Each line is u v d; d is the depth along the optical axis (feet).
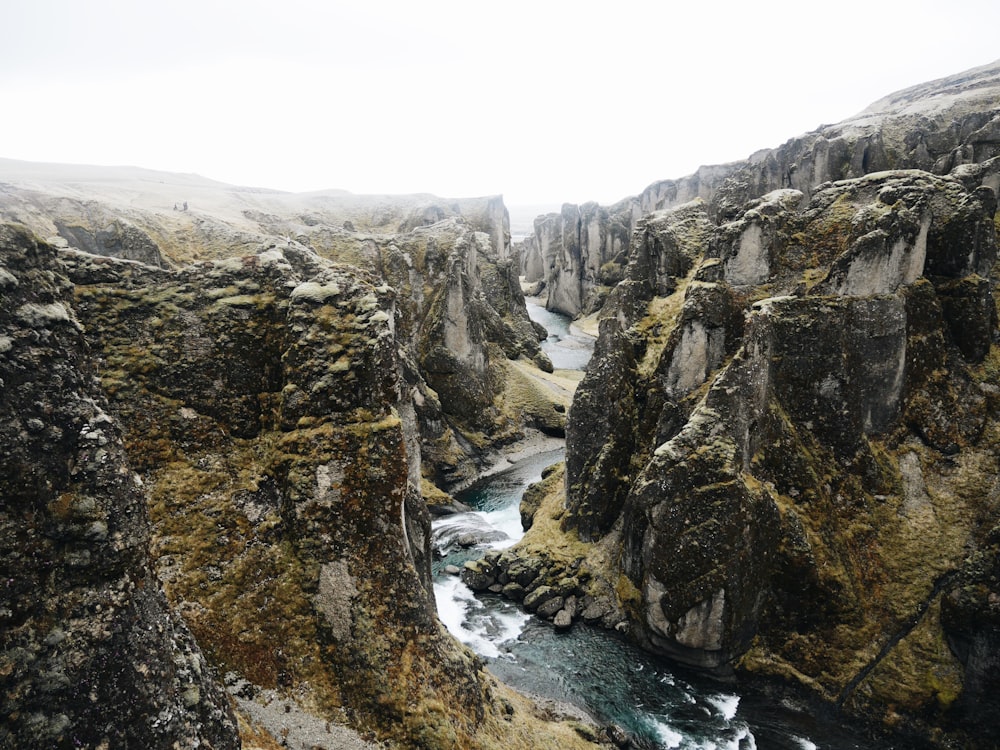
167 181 451.12
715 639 104.58
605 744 90.48
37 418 34.32
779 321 115.96
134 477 39.22
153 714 36.17
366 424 72.38
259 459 74.79
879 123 341.41
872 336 114.42
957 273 120.37
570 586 132.26
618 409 142.41
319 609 68.54
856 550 109.40
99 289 71.51
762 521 105.40
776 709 101.65
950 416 116.57
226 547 69.31
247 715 59.72
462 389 248.93
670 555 106.73
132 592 37.17
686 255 180.04
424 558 87.76
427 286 278.46
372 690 65.26
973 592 90.12
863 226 117.80
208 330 75.25
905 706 93.97
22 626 32.24
